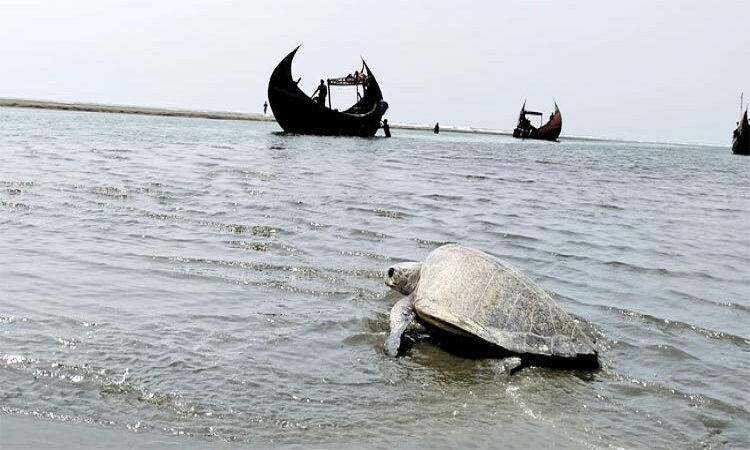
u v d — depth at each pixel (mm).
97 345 5750
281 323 6789
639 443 4672
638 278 9648
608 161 46844
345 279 8570
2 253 8844
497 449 4457
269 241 10477
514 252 10875
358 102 57438
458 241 11367
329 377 5543
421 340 6773
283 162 25516
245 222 11875
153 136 39812
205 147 32188
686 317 7793
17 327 6059
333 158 30375
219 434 4383
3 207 12133
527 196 19500
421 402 5176
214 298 7480
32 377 5004
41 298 7016
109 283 7781
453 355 6371
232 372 5410
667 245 12531
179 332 6266
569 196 20375
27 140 29172
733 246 12883
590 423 4969
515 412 5098
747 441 4777
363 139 54156
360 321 7031
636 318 7664
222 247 9945
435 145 54750
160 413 4609
